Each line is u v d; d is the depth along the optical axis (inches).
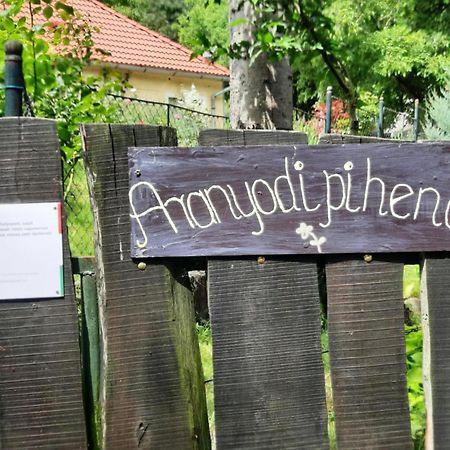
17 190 88.7
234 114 177.5
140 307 91.7
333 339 93.8
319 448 94.2
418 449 101.2
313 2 163.3
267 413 93.5
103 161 89.7
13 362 91.0
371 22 659.4
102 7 722.8
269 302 92.6
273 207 90.9
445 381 94.3
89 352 94.3
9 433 91.7
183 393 93.2
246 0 159.2
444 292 93.7
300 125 304.2
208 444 96.3
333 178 90.8
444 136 318.0
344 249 91.5
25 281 90.0
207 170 90.1
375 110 545.6
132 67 663.1
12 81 95.6
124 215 90.4
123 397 92.2
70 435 92.4
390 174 91.0
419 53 647.1
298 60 193.2
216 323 92.4
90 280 93.6
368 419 94.3
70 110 151.6
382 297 93.7
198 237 90.7
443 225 91.8
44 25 144.9
